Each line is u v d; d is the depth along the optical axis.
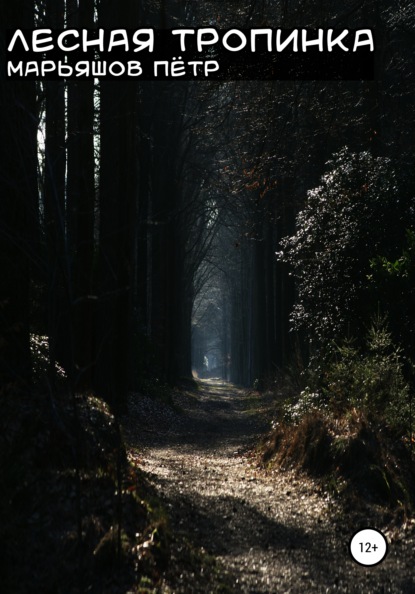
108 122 17.45
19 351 8.40
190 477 10.49
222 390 55.53
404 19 24.00
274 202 30.34
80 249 14.33
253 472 11.63
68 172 16.62
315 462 10.37
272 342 42.75
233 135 32.16
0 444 7.03
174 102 32.47
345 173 18.33
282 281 32.78
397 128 24.55
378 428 10.09
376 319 14.79
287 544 7.67
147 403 22.80
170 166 32.25
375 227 16.95
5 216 8.15
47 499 6.57
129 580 5.84
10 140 7.84
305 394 13.77
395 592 6.40
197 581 6.23
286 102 17.16
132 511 6.88
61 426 7.22
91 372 14.53
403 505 8.55
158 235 33.50
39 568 5.87
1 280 8.34
